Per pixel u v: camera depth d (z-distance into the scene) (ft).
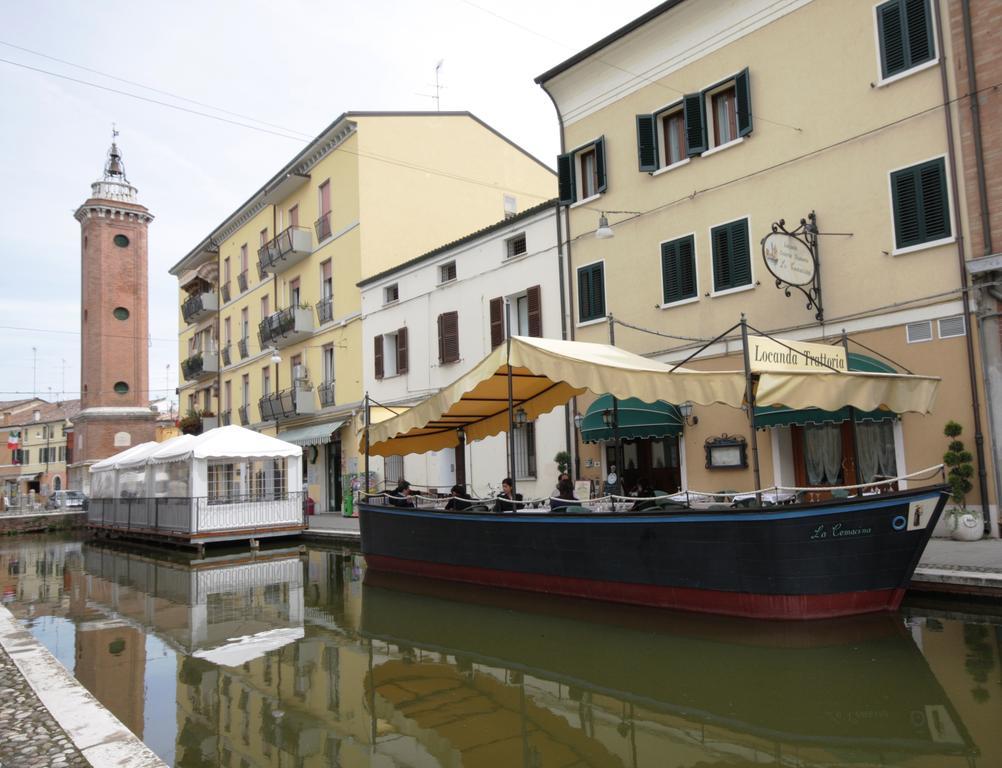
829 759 17.57
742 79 49.14
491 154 100.48
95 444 157.89
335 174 94.53
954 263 39.24
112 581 54.75
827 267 44.68
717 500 39.63
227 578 53.16
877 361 40.01
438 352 75.20
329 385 95.35
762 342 30.55
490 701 23.49
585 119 60.39
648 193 55.42
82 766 15.72
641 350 55.36
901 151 41.63
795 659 24.90
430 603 39.37
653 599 32.53
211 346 137.39
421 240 93.04
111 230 163.84
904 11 41.60
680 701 22.21
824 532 28.25
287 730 21.49
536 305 64.18
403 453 55.26
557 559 36.40
